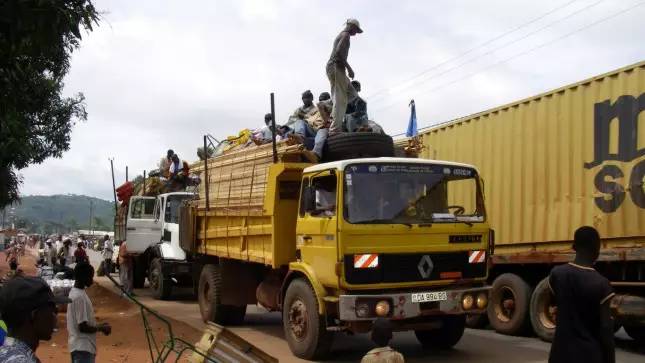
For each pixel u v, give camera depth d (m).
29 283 2.76
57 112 15.10
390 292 7.54
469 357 8.37
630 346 9.70
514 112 10.81
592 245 4.04
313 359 8.05
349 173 7.52
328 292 7.79
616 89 8.98
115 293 16.27
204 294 11.55
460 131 12.16
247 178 9.88
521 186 10.55
